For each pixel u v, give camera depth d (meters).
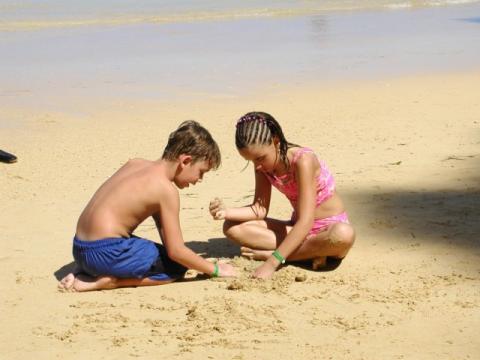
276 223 9.66
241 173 13.68
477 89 20.17
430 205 11.44
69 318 7.99
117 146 15.64
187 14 36.22
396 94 19.83
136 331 7.62
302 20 35.00
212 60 25.08
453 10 38.59
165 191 8.69
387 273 9.02
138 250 8.70
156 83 21.61
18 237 10.66
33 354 7.18
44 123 17.52
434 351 7.07
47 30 31.72
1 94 20.34
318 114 17.92
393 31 31.42
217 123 17.25
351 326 7.63
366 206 11.46
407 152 14.59
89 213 8.79
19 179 13.59
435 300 8.22
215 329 7.59
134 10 37.25
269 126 8.98
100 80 22.05
